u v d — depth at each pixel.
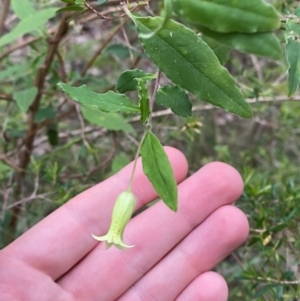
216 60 0.09
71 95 0.10
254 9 0.08
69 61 0.29
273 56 0.09
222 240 0.18
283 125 0.27
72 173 0.27
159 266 0.19
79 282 0.19
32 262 0.18
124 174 0.18
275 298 0.17
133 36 0.25
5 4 0.20
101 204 0.18
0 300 0.17
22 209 0.22
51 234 0.18
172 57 0.09
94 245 0.19
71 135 0.25
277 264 0.17
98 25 0.25
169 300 0.19
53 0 0.19
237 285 0.25
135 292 0.19
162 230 0.19
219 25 0.08
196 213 0.18
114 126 0.19
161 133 0.26
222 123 0.30
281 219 0.18
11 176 0.22
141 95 0.10
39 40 0.21
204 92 0.09
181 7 0.08
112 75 0.28
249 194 0.19
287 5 0.16
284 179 0.25
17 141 0.27
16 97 0.18
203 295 0.19
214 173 0.18
